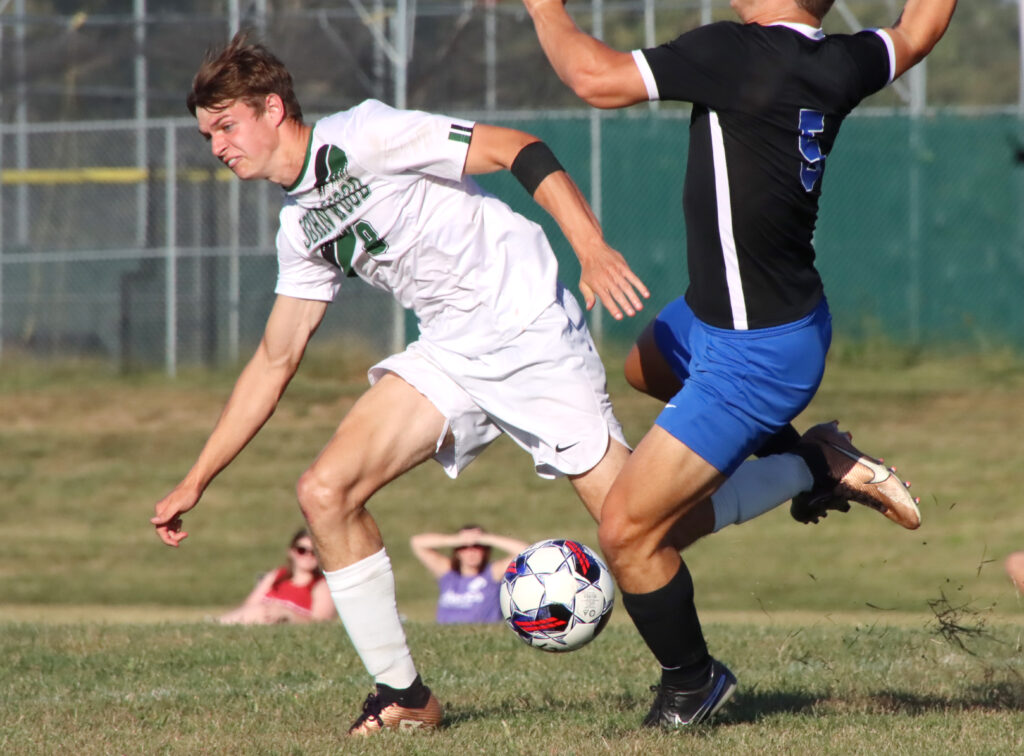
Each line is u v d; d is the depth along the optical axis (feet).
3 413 217.15
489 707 60.03
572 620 52.01
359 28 241.35
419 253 53.47
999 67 325.62
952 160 229.66
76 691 65.36
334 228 53.88
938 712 56.24
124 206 266.16
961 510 164.66
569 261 226.79
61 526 171.53
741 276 48.19
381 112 52.75
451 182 53.57
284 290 56.44
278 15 232.12
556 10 50.14
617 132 232.32
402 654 53.57
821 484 56.18
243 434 56.59
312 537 53.36
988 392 210.59
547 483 185.37
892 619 114.11
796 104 47.24
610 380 213.05
